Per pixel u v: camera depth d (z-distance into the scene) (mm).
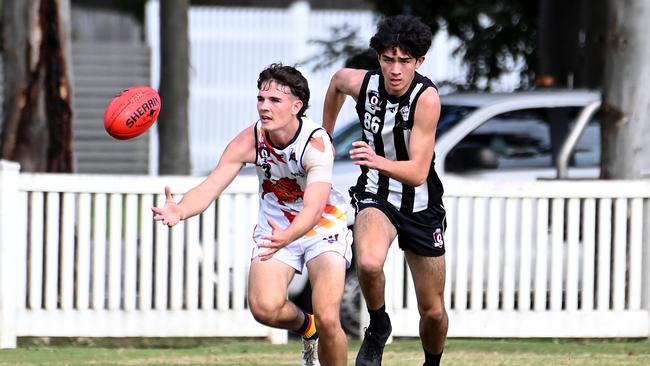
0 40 41438
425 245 23875
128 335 31844
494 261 32906
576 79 58406
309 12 79500
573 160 38406
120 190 31562
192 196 22141
